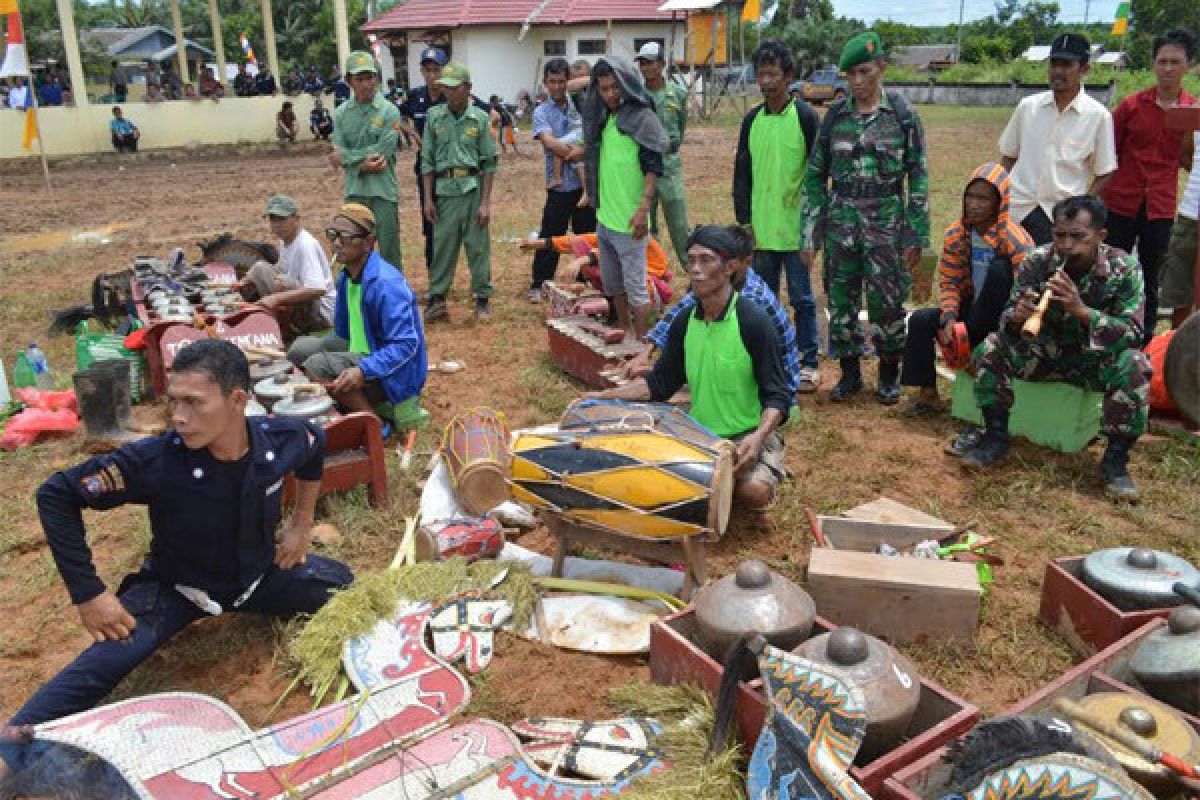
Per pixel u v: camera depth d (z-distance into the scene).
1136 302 4.95
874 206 6.06
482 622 3.93
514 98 34.53
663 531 3.96
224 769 3.07
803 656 2.96
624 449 3.99
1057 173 6.40
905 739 3.02
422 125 9.93
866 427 6.18
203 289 7.70
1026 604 4.16
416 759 3.14
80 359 6.80
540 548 4.72
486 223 8.55
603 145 6.95
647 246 8.19
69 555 3.29
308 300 7.29
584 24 33.72
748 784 2.79
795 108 6.46
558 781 3.01
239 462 3.50
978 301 5.84
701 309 4.62
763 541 4.73
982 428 5.80
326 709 3.37
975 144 23.62
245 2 69.44
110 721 3.23
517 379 7.15
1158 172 6.95
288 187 19.31
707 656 3.29
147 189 19.36
